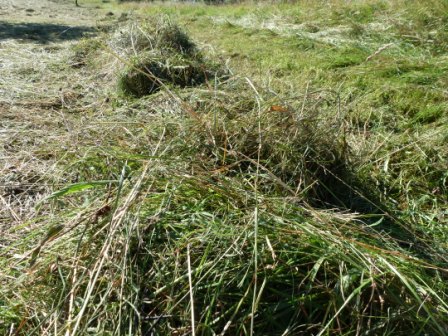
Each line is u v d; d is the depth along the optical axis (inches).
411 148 129.0
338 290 72.1
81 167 109.7
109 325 69.6
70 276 75.2
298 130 107.0
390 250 84.1
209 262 74.0
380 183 117.1
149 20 230.5
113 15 446.3
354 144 130.3
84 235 79.2
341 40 245.1
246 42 267.9
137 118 139.6
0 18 371.2
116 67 198.8
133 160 100.5
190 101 131.0
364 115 150.8
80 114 160.7
